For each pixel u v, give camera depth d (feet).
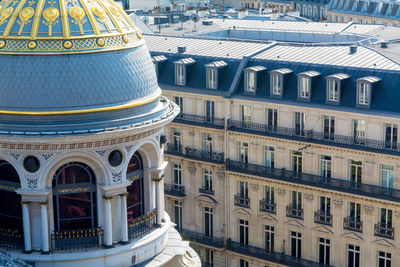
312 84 426.92
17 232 197.98
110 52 196.34
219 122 463.01
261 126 447.01
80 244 197.47
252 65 454.81
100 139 190.80
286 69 439.63
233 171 458.09
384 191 407.23
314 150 428.15
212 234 479.82
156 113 202.80
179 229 492.54
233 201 465.88
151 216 207.92
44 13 193.67
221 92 458.91
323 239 435.94
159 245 209.36
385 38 571.69
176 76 479.41
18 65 190.70
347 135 417.90
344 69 422.82
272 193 451.12
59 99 190.19
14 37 192.03
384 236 413.18
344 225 424.05
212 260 482.69
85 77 192.13
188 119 474.90
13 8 196.85
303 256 443.73
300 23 648.79
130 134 194.80
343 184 418.92
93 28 195.62
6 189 196.13
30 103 189.57
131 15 609.83
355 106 412.57
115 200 198.29
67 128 189.67
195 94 470.80
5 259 192.03
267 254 455.63
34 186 192.24
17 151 190.39
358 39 586.45
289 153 439.22
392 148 403.95
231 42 496.23
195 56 478.59
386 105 404.36
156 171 207.00
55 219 196.44
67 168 194.90
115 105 194.90
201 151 473.26
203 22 654.12
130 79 198.49
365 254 421.59
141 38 208.13
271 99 440.86
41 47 191.42
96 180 196.44
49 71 190.60
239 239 470.39
